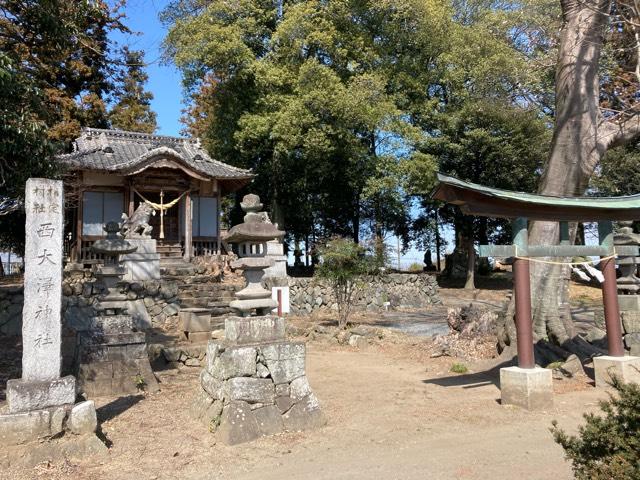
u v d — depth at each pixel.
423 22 20.28
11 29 8.68
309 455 4.89
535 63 14.56
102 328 7.41
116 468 4.60
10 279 16.92
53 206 4.98
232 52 19.17
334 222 28.53
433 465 4.54
